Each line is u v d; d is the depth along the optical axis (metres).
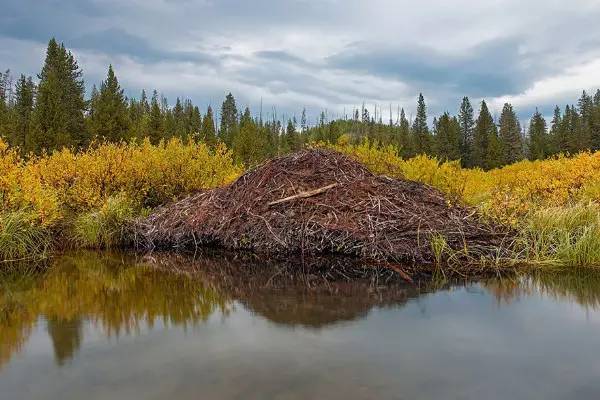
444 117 52.97
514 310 4.48
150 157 10.83
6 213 7.65
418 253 6.51
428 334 3.88
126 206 9.32
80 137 31.25
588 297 4.88
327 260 7.01
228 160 12.34
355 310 4.57
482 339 3.76
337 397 2.83
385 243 6.72
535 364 3.28
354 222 7.09
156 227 8.60
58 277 6.28
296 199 7.73
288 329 4.05
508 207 7.15
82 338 3.90
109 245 8.55
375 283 5.67
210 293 5.35
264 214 7.76
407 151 52.09
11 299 5.15
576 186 9.72
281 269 6.62
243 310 4.64
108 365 3.34
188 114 54.94
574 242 6.57
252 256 7.57
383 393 2.88
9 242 7.38
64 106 29.59
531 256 6.48
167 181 10.91
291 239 7.36
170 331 4.05
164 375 3.15
